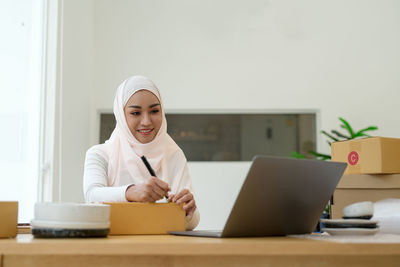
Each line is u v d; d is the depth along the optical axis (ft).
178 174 6.43
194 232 4.00
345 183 6.83
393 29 14.10
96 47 13.74
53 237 3.43
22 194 10.07
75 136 11.89
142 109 6.14
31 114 10.44
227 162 13.71
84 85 12.66
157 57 13.80
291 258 3.14
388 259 3.26
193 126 14.06
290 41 13.98
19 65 10.12
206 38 13.92
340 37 14.03
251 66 13.87
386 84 13.97
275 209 3.73
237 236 3.72
